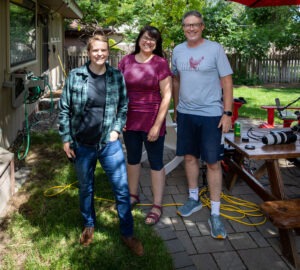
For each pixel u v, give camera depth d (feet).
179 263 8.75
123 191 8.89
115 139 8.76
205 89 10.04
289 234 8.85
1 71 16.89
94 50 8.05
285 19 48.67
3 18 17.25
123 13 40.91
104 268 8.45
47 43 33.40
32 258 8.87
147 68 10.05
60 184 13.21
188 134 10.69
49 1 28.66
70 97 8.40
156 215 10.78
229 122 10.05
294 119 17.26
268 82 48.42
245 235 10.09
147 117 10.42
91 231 9.51
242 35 46.73
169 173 14.83
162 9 20.31
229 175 13.07
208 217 11.12
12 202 11.85
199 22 9.77
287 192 13.07
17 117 20.06
